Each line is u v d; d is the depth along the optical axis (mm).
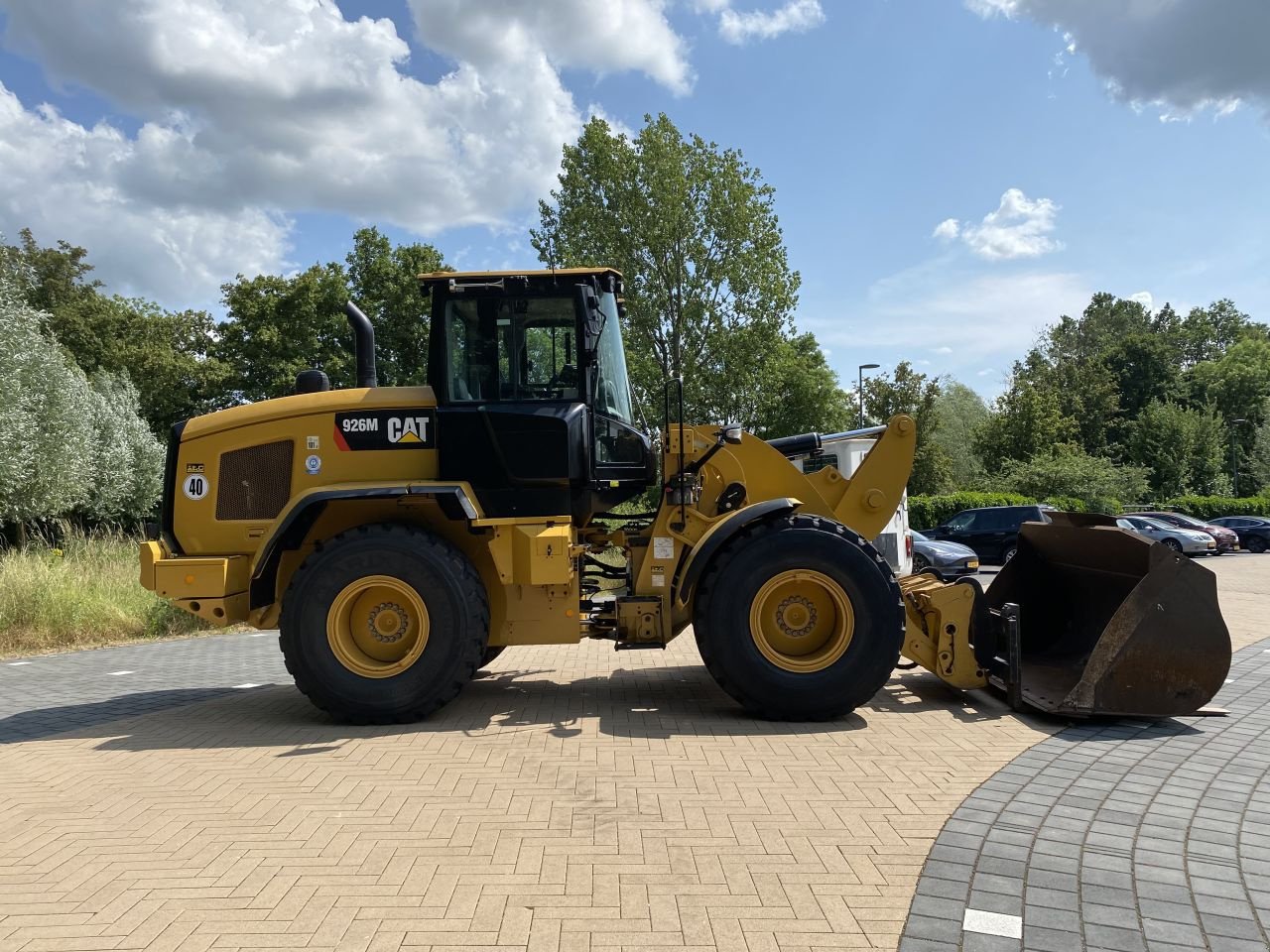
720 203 31016
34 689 7512
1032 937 2789
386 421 6117
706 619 5617
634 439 6422
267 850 3568
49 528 19000
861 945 2744
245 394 35969
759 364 31859
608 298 6531
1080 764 4621
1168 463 47281
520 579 5832
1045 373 57156
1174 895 3086
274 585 6219
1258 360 67625
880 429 6906
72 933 2895
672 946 2746
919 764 4629
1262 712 5773
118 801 4250
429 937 2822
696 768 4582
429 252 35906
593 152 30438
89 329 37156
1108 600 6273
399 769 4676
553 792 4215
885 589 5559
